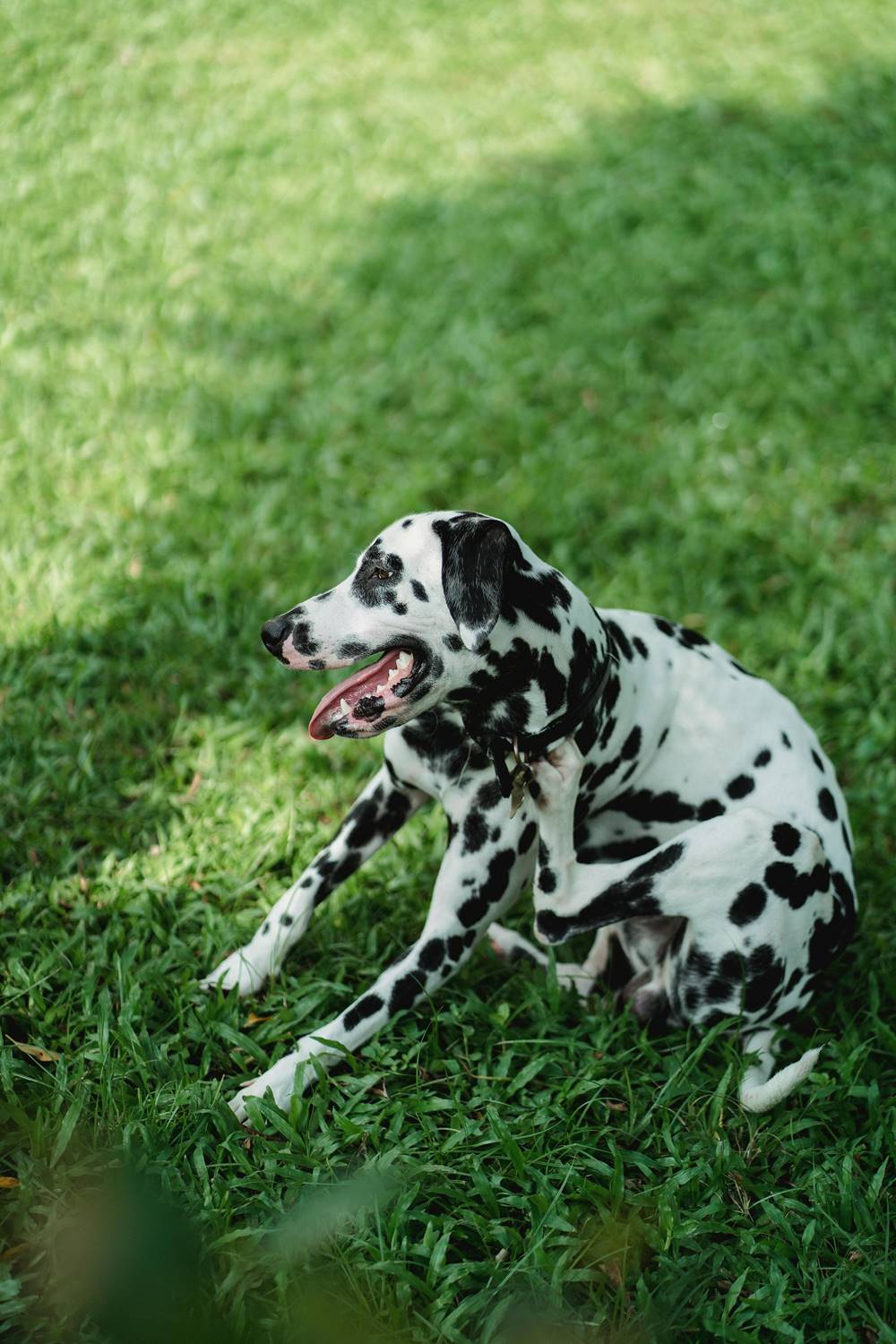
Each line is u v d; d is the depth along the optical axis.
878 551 5.54
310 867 3.45
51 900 3.60
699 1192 2.91
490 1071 3.20
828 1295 2.70
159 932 3.49
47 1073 2.95
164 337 6.72
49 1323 2.47
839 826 3.42
